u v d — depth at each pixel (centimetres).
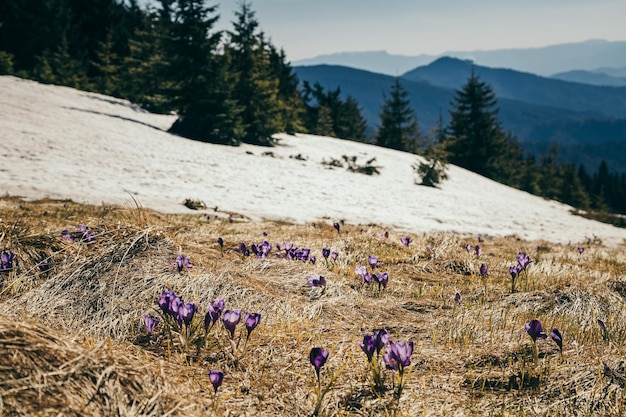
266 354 313
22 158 1474
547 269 704
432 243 864
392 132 8356
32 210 847
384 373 297
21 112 2348
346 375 292
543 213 2681
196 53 3100
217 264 484
